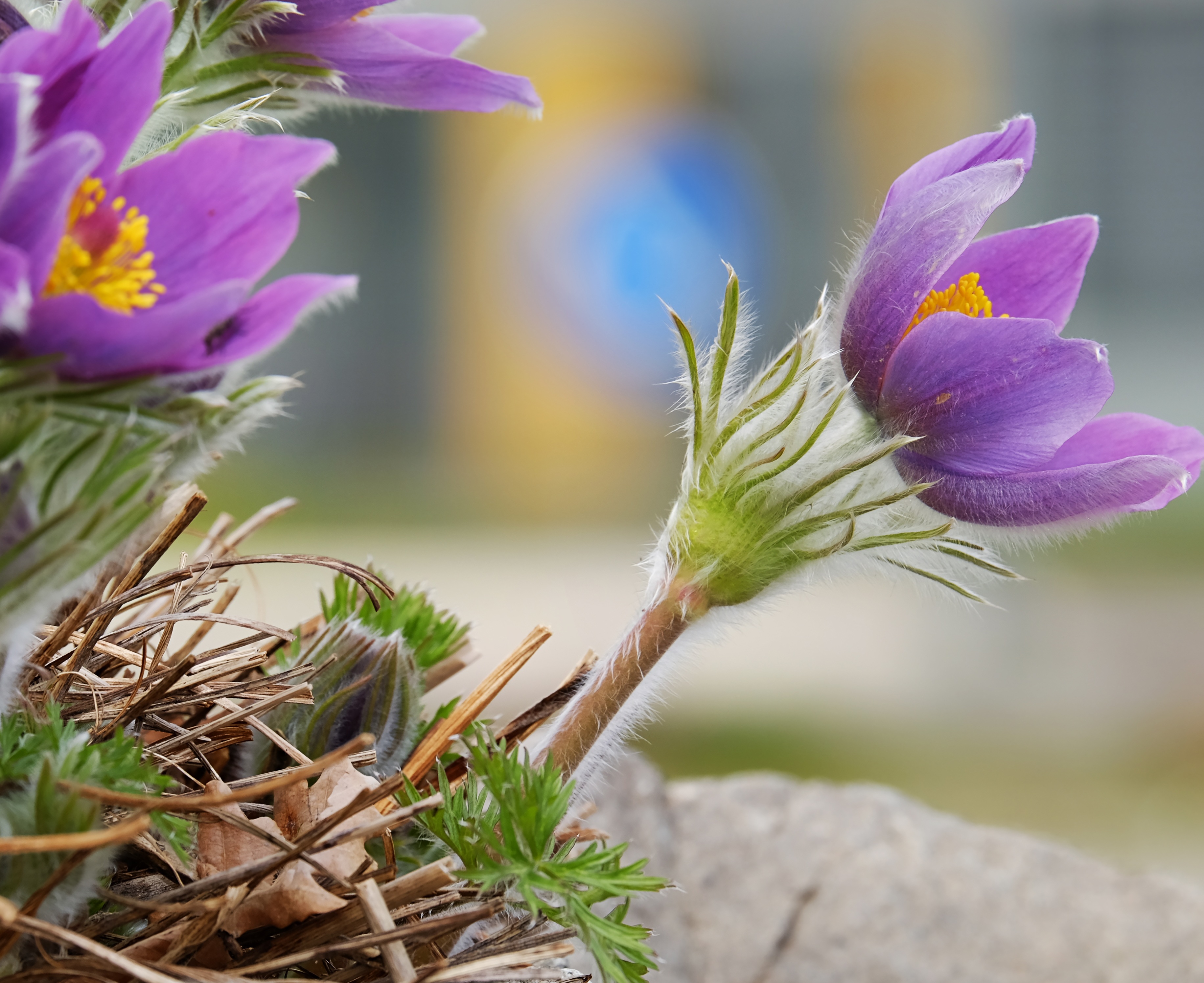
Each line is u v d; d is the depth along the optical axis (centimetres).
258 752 47
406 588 51
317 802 46
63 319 40
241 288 40
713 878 61
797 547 47
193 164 42
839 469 46
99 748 43
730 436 46
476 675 186
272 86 46
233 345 41
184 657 49
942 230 45
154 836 45
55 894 43
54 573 41
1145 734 210
